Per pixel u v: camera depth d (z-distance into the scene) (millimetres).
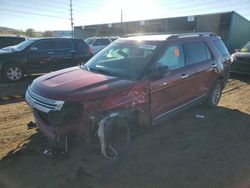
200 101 6234
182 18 25406
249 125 5789
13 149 4453
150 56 4711
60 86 4012
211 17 22188
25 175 3756
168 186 3557
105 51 5453
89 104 3754
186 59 5516
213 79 6453
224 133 5332
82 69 5004
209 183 3637
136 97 4293
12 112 6531
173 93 5117
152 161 4180
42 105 3881
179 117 6125
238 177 3789
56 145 4047
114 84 4117
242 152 4559
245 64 11172
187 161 4203
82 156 4246
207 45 6320
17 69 10484
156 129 5406
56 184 3574
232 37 20547
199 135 5195
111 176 3760
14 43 15867
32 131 5230
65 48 11656
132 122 4395
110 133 3922
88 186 3537
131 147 4594
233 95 8352
